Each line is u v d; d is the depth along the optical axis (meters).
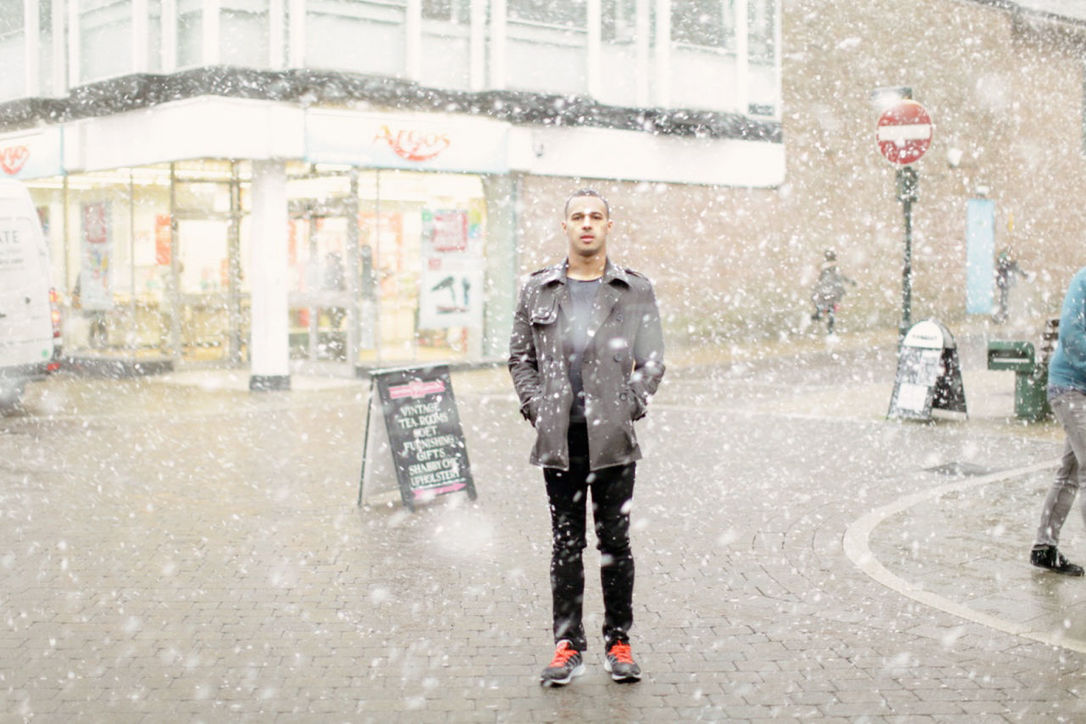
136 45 15.95
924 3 25.67
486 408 13.55
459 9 17.73
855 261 24.66
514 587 5.89
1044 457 9.50
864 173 24.73
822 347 21.09
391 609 5.50
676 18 20.50
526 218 18.55
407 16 16.92
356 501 8.16
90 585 5.94
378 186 17.06
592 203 4.41
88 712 4.20
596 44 19.19
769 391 14.69
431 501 8.11
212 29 15.22
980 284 27.61
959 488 8.18
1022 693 4.30
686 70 20.72
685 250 21.08
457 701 4.29
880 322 25.31
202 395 14.98
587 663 4.72
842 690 4.36
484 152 17.59
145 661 4.76
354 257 16.86
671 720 4.09
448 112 17.28
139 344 17.91
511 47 18.25
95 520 7.51
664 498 8.06
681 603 5.56
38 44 18.23
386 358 17.39
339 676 4.57
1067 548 6.49
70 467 9.55
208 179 17.69
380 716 4.14
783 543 6.73
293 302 17.77
